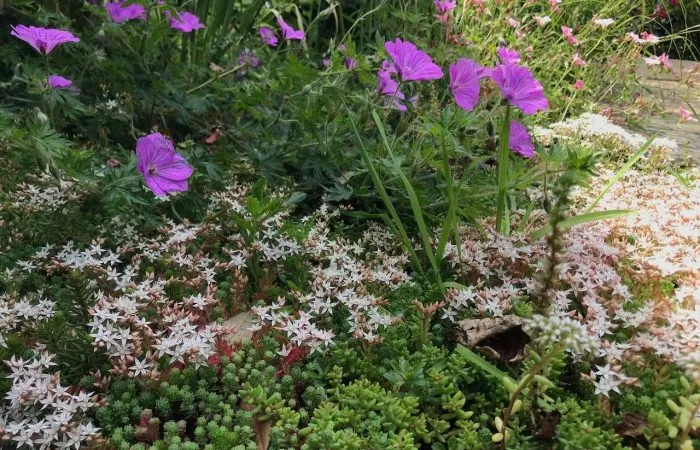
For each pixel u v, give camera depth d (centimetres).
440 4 470
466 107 312
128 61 396
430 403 204
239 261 252
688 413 162
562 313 221
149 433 186
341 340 227
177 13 386
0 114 299
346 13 552
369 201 330
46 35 301
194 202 310
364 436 191
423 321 228
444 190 318
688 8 764
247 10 497
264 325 224
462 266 267
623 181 377
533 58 565
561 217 169
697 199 334
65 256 251
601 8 632
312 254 271
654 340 201
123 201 273
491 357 212
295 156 348
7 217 282
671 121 564
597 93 566
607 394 188
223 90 383
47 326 204
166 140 270
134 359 198
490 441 187
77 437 175
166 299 229
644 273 251
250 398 187
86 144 355
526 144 310
